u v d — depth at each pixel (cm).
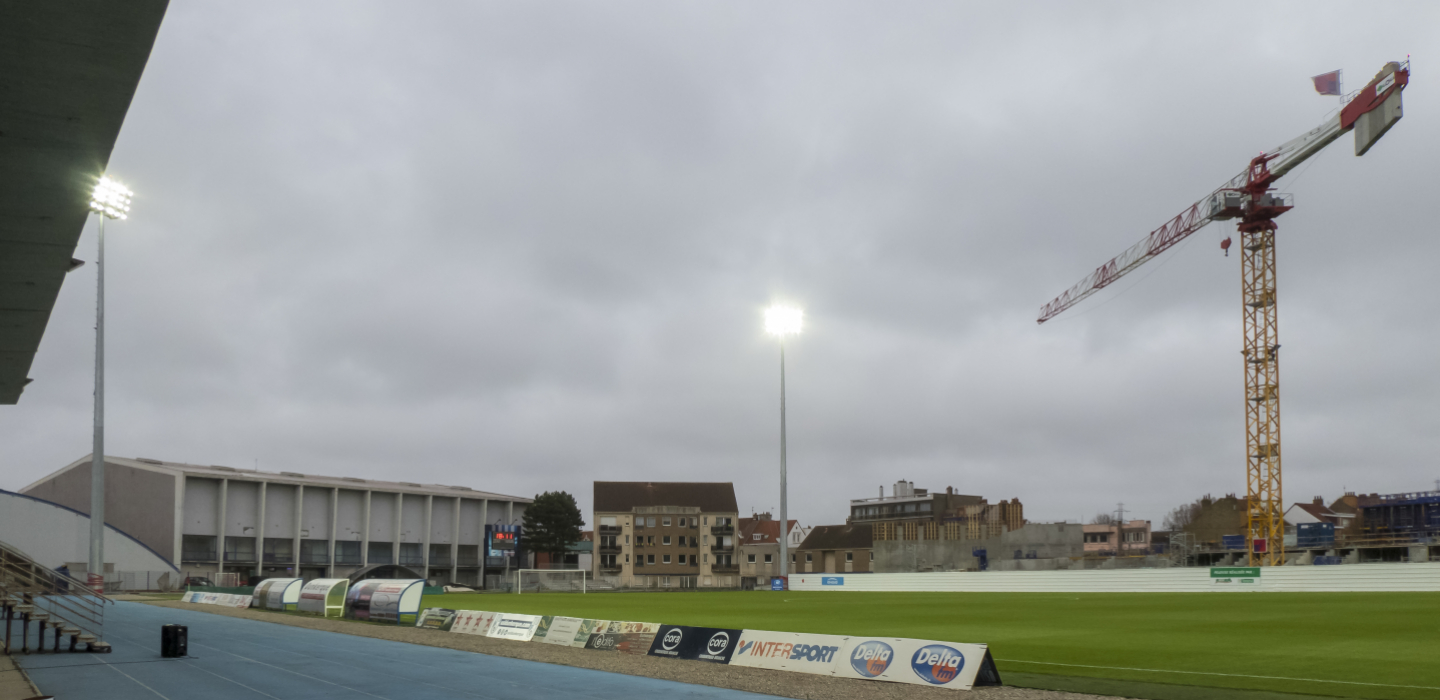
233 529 10450
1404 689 1612
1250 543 10325
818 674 1881
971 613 4097
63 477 11031
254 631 3052
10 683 1814
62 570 7950
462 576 12375
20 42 1216
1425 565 5341
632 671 1931
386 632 2995
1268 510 10350
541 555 13000
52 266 2144
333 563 11069
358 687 1734
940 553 10956
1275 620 3228
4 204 1775
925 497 15412
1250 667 1930
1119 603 4741
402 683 1775
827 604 5388
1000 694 1609
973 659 1688
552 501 12962
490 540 11688
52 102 1378
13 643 2620
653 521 12350
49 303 2434
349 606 3738
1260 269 10725
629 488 12794
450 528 12219
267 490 10769
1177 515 16562
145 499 10175
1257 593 5688
